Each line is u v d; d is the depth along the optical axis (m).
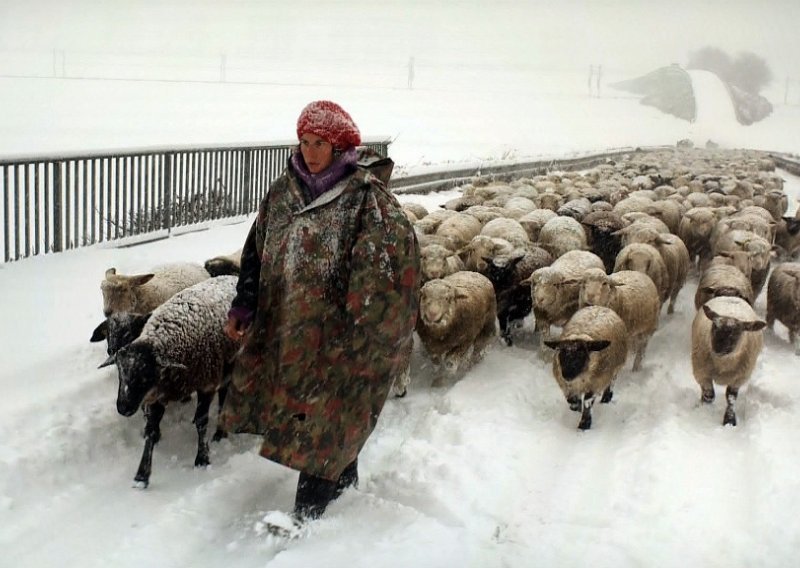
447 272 8.86
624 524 5.05
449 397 7.29
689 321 10.43
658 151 55.00
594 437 6.75
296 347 4.55
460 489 5.46
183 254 11.29
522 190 16.67
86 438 5.84
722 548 4.73
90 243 11.30
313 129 4.48
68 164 10.60
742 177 25.89
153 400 5.33
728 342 6.90
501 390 7.55
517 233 10.83
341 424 4.60
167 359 5.32
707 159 40.53
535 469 6.01
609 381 7.16
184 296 5.70
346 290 4.59
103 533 4.77
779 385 7.68
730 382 7.07
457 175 25.02
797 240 14.23
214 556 4.55
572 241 10.84
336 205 4.54
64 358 7.08
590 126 85.56
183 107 72.94
